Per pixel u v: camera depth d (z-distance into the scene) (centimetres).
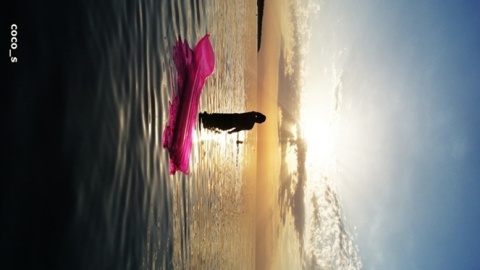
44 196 292
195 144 645
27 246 273
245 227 1249
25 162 279
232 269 1002
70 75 324
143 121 443
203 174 707
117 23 400
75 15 335
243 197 1227
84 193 332
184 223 595
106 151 367
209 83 769
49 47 305
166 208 513
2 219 259
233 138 1047
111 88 380
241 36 1215
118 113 390
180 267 579
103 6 376
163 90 500
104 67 371
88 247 333
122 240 388
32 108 287
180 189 572
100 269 349
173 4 566
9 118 270
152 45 479
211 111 787
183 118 550
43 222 288
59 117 309
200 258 698
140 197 432
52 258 293
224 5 940
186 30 628
